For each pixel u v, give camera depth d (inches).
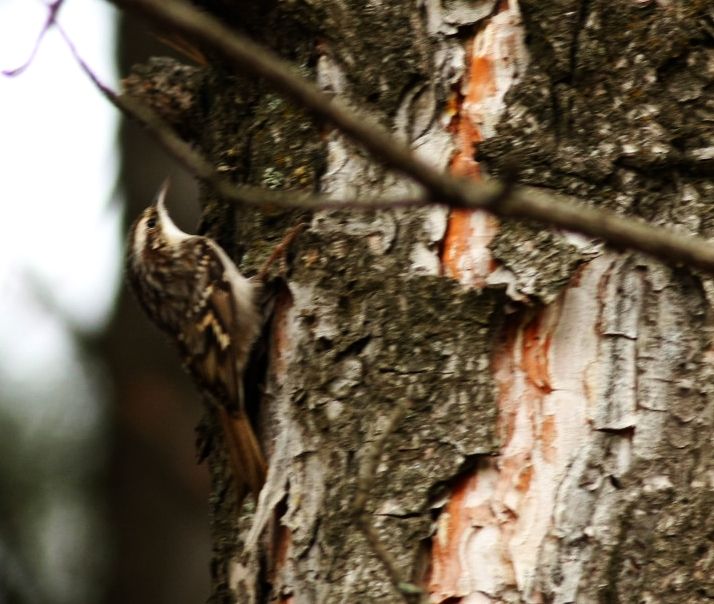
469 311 226.4
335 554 223.5
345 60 243.6
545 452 221.1
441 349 225.6
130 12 132.6
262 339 257.0
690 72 228.7
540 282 223.0
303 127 250.1
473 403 222.7
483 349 224.8
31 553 462.3
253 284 251.9
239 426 258.8
